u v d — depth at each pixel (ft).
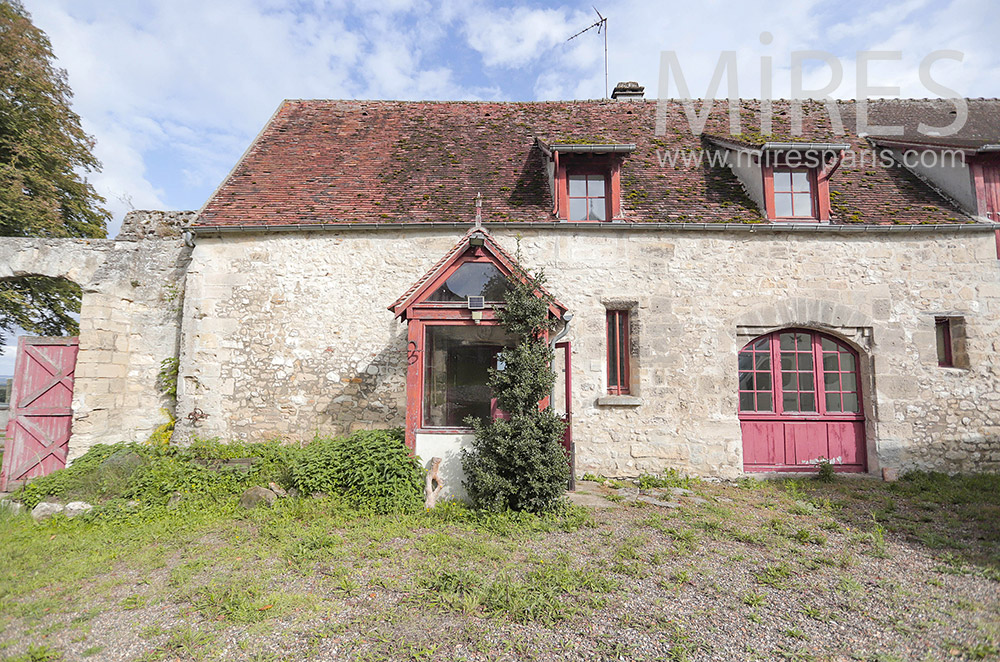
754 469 27.22
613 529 18.04
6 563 15.05
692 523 18.93
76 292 42.34
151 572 14.66
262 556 15.33
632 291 27.12
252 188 28.99
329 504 19.49
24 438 25.75
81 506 19.40
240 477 21.97
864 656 10.25
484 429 19.52
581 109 36.24
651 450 26.40
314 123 34.17
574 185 28.60
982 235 27.25
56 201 43.86
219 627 11.34
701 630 11.26
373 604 12.39
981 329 26.86
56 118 44.62
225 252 27.17
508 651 10.43
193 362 26.48
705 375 26.78
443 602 12.29
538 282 20.15
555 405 26.50
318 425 26.35
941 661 10.07
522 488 18.88
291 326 26.84
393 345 26.68
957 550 16.17
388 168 30.63
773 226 26.89
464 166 30.76
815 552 16.08
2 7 41.11
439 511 18.97
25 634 11.27
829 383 27.81
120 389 27.04
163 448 24.09
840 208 28.14
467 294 20.75
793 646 10.64
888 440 26.43
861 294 27.14
